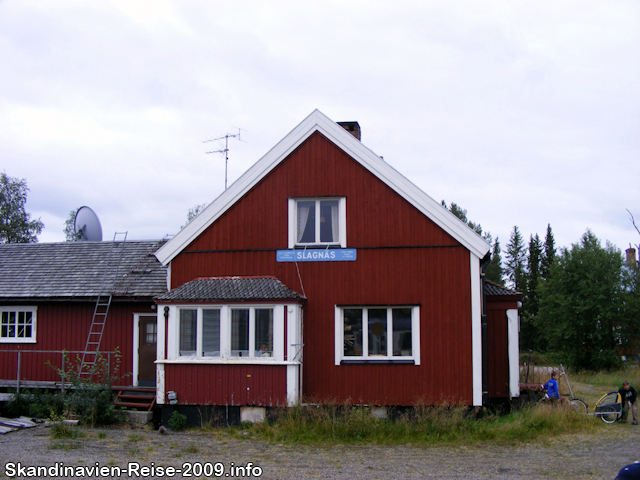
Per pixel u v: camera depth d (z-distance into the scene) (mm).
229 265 15875
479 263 14828
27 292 18078
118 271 18891
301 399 14820
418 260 15055
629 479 5891
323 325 15219
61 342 17984
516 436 13086
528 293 61594
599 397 21562
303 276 15484
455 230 14938
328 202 15812
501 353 16406
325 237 15703
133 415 15281
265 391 14383
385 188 15422
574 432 13922
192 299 14695
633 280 36406
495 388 16312
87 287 18031
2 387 17547
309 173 15766
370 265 15258
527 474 10062
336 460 11016
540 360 28141
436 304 14859
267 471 10125
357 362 14938
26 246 21484
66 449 11656
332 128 15734
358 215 15461
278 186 15891
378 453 11641
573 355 37000
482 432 13078
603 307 36156
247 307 14711
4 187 44594
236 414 14508
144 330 17625
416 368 14742
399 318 15141
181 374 14750
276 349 14461
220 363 14586
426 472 10125
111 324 17812
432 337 14781
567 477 9883
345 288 15281
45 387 17188
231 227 16000
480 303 14727
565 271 38188
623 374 32938
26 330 18406
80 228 22766
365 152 15539
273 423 13977
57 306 18172
